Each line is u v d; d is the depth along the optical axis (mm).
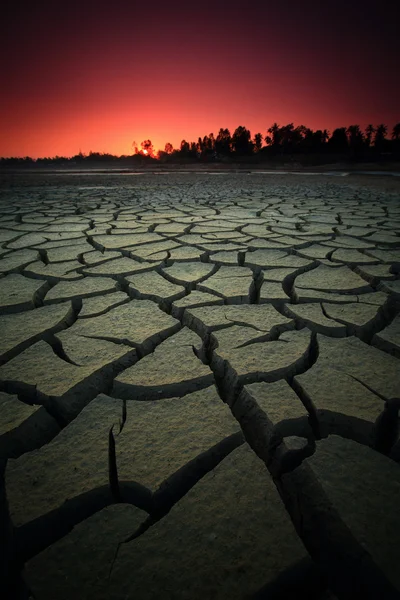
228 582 566
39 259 2668
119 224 3996
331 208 5180
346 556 617
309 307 1659
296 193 7508
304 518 698
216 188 9141
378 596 561
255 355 1242
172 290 1922
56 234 3465
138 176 16516
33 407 972
